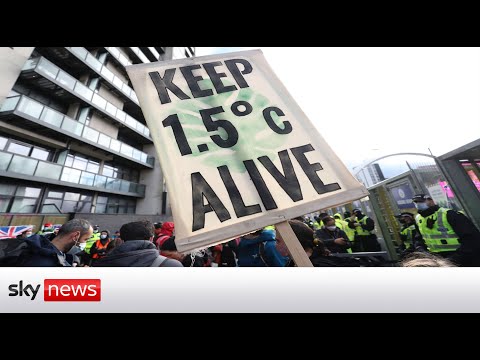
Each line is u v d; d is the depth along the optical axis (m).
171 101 1.47
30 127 9.21
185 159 1.25
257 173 1.22
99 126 12.84
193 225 1.07
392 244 4.89
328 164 1.25
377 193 5.39
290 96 1.50
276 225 1.08
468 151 3.06
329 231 3.57
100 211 12.15
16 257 1.49
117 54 14.98
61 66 11.89
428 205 3.19
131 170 15.75
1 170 7.71
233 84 1.55
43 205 9.23
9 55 8.69
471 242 2.35
